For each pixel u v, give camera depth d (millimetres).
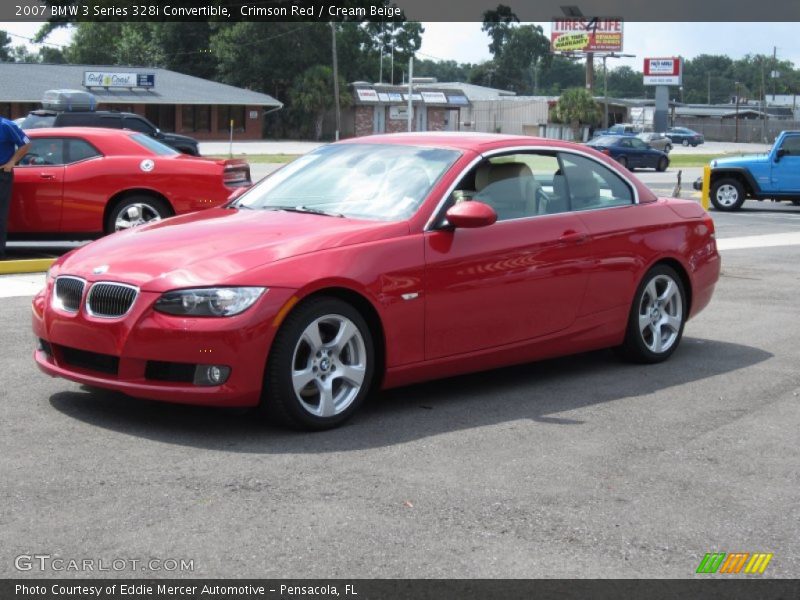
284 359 5230
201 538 4008
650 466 5070
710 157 59094
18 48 117938
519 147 6539
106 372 5367
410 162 6289
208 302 5102
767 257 14039
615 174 7105
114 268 5383
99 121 23297
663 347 7348
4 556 3803
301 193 6363
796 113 127250
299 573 3725
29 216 11312
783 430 5770
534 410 6051
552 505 4484
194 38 81000
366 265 5520
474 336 6043
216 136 66562
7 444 5086
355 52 81250
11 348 7172
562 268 6465
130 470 4754
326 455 5062
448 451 5203
